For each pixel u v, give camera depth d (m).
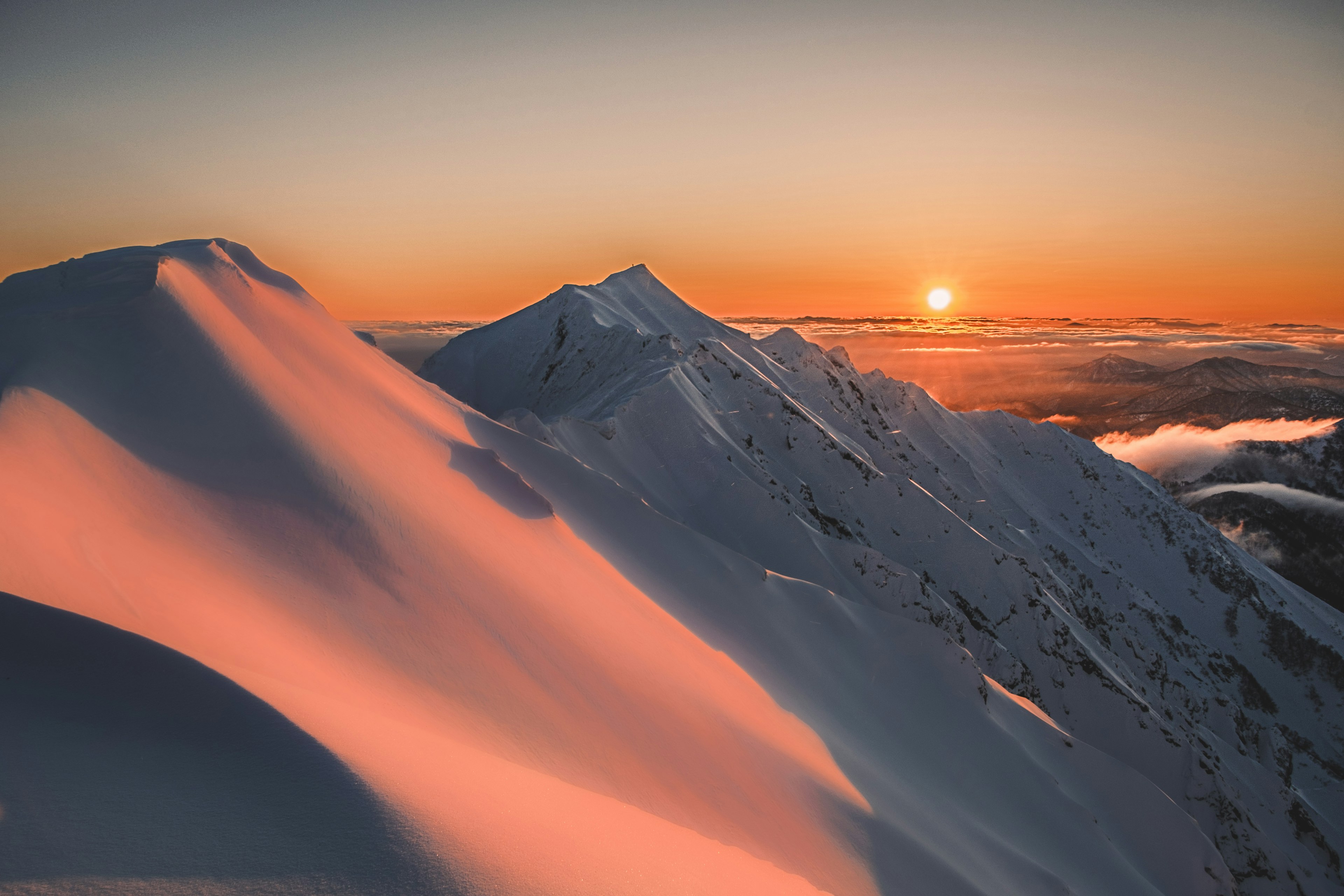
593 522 43.56
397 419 33.78
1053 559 149.75
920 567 85.00
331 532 20.05
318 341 34.75
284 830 6.69
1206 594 164.25
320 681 12.05
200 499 18.56
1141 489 190.12
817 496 88.88
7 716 7.73
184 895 5.53
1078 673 77.88
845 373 173.75
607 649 25.12
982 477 179.88
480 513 29.86
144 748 7.71
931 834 31.22
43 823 6.11
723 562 48.16
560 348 154.12
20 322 21.92
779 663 42.62
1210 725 107.31
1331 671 147.12
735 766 23.39
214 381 23.42
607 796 14.34
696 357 102.81
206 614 12.70
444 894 6.26
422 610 18.61
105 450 18.02
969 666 51.78
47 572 11.02
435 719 13.30
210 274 31.03
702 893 9.23
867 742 40.28
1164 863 51.44
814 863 20.42
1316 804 109.88
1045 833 42.94
